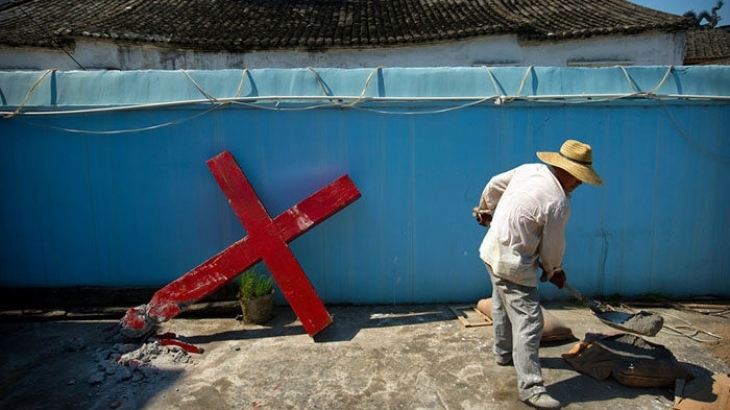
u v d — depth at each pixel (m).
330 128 3.94
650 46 7.83
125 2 9.63
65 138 3.90
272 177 3.99
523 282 2.72
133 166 3.95
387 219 4.05
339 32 8.42
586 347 3.12
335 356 3.29
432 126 3.95
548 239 2.62
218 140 3.94
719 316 3.90
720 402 2.65
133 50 7.89
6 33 8.07
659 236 4.16
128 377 3.02
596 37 7.73
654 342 3.45
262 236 3.68
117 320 3.87
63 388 2.92
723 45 14.16
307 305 3.55
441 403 2.76
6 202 3.98
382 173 4.00
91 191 3.98
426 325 3.76
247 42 7.73
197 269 3.65
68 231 4.03
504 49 7.91
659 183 4.09
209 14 9.24
